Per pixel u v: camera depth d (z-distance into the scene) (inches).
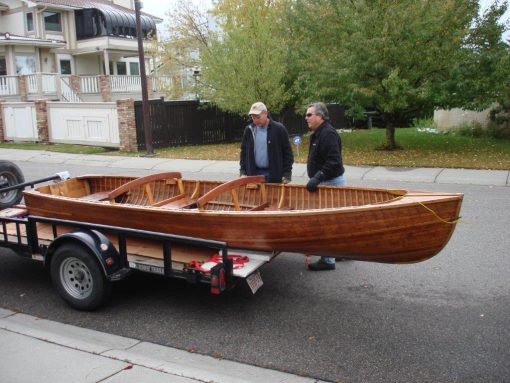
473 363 167.6
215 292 193.2
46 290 243.0
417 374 162.4
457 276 243.6
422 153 624.7
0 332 193.2
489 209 366.9
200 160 648.4
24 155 733.3
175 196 271.1
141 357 173.3
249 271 197.9
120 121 743.7
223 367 168.9
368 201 230.8
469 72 575.2
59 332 197.5
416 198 192.4
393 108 602.2
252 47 742.5
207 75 775.1
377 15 586.9
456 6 588.7
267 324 200.5
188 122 818.2
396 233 189.9
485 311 205.2
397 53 575.2
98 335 194.7
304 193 250.5
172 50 1019.9
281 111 835.4
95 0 1582.2
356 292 228.2
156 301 225.9
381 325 196.4
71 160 683.4
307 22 647.8
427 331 190.4
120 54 1454.2
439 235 187.3
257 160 270.2
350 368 166.9
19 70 1241.4
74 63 1393.9
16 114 875.4
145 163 642.8
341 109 1039.0
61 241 215.5
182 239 199.0
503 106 735.7
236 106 759.7
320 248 206.2
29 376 159.3
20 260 288.0
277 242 209.3
